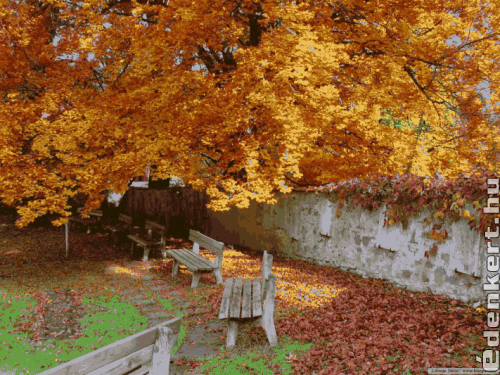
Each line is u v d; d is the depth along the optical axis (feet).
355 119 25.79
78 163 23.61
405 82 27.68
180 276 25.09
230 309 13.96
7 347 13.70
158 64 25.75
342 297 18.90
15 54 24.26
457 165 27.96
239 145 26.53
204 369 11.91
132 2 27.35
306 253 28.45
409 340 13.17
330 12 26.53
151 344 8.09
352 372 11.02
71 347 14.11
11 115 22.76
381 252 21.84
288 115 24.45
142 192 48.78
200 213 43.37
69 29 25.82
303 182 31.81
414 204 19.80
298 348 13.25
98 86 29.14
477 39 26.27
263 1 24.80
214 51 32.24
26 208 22.39
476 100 28.68
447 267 17.88
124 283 23.18
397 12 25.07
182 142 25.48
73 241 36.70
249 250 34.94
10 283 21.97
